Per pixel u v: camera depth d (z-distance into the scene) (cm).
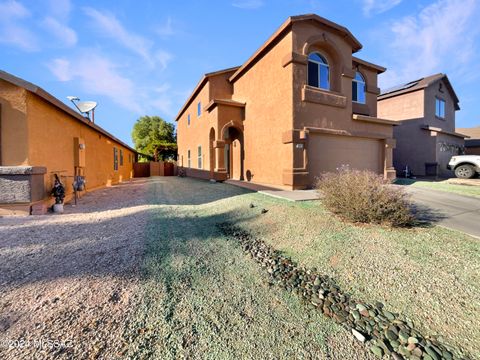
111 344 217
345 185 562
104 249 427
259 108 1253
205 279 338
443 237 442
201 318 258
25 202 668
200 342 225
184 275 346
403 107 1866
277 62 1088
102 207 802
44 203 739
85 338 222
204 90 1678
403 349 224
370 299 299
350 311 279
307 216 577
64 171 894
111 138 1528
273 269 376
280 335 239
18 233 512
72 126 973
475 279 318
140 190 1258
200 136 1806
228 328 246
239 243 480
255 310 276
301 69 1012
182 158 2539
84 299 280
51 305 268
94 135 1263
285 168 1026
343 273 354
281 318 264
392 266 357
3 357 198
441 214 591
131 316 255
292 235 496
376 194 515
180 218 645
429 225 508
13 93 651
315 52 1092
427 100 1783
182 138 2542
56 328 233
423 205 686
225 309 275
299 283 339
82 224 585
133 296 290
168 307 273
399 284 319
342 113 1133
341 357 215
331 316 270
